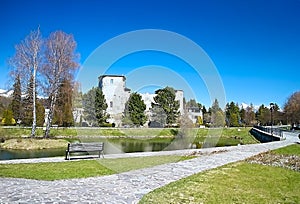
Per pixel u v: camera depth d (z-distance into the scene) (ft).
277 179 30.58
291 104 204.85
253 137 140.36
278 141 86.02
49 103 93.20
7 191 23.59
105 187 25.57
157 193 23.52
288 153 54.24
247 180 29.22
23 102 106.73
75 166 35.19
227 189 25.38
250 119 249.55
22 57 89.86
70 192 23.76
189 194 23.41
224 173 32.14
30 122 107.24
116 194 23.41
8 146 78.59
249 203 21.80
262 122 254.47
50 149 76.64
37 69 90.63
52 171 32.17
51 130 95.61
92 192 23.90
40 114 106.01
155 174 30.94
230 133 149.48
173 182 27.48
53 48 88.07
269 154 51.47
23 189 24.40
